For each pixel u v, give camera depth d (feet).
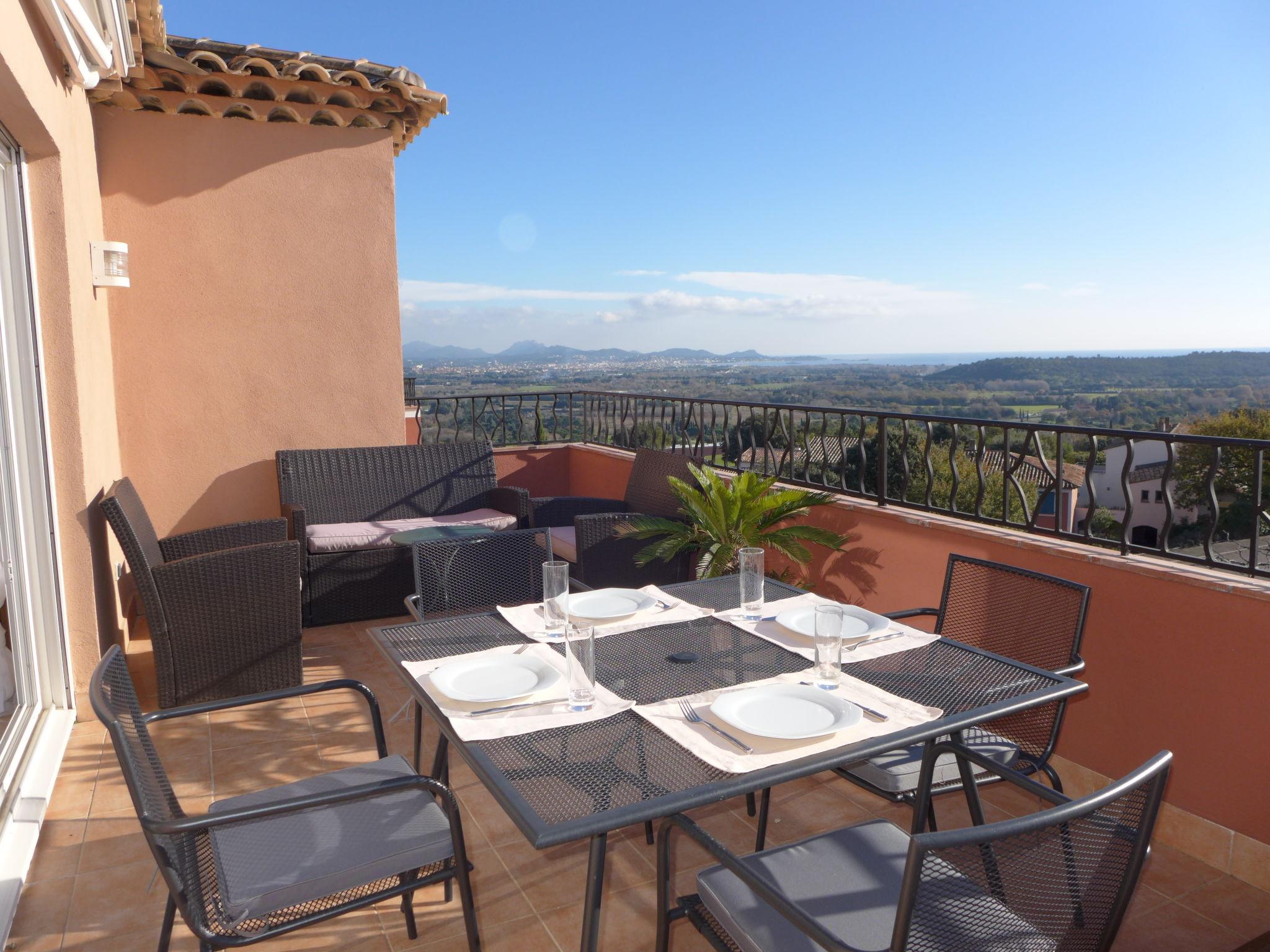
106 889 7.68
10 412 10.29
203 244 16.56
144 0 12.77
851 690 5.92
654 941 7.09
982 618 8.48
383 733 7.25
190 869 5.20
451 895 7.72
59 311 10.84
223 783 9.71
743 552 7.33
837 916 5.02
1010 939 3.99
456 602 9.69
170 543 13.79
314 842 5.77
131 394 16.26
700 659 6.57
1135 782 3.97
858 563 12.71
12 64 8.30
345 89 16.61
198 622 11.44
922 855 3.50
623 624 7.50
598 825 4.17
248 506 17.35
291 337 17.39
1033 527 10.46
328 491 17.17
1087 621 9.37
